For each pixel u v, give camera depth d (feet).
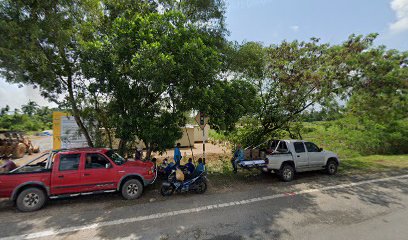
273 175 34.24
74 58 31.07
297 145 33.06
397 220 18.17
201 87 28.78
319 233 16.10
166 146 30.35
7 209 21.34
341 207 21.12
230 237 15.71
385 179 31.27
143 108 29.94
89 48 27.35
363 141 55.11
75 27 29.84
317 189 27.07
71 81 32.55
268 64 41.22
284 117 42.06
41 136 131.95
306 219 18.53
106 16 33.88
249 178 32.78
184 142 71.56
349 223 17.69
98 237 16.01
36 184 21.04
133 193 24.22
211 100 28.30
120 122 28.02
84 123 35.47
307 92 39.52
